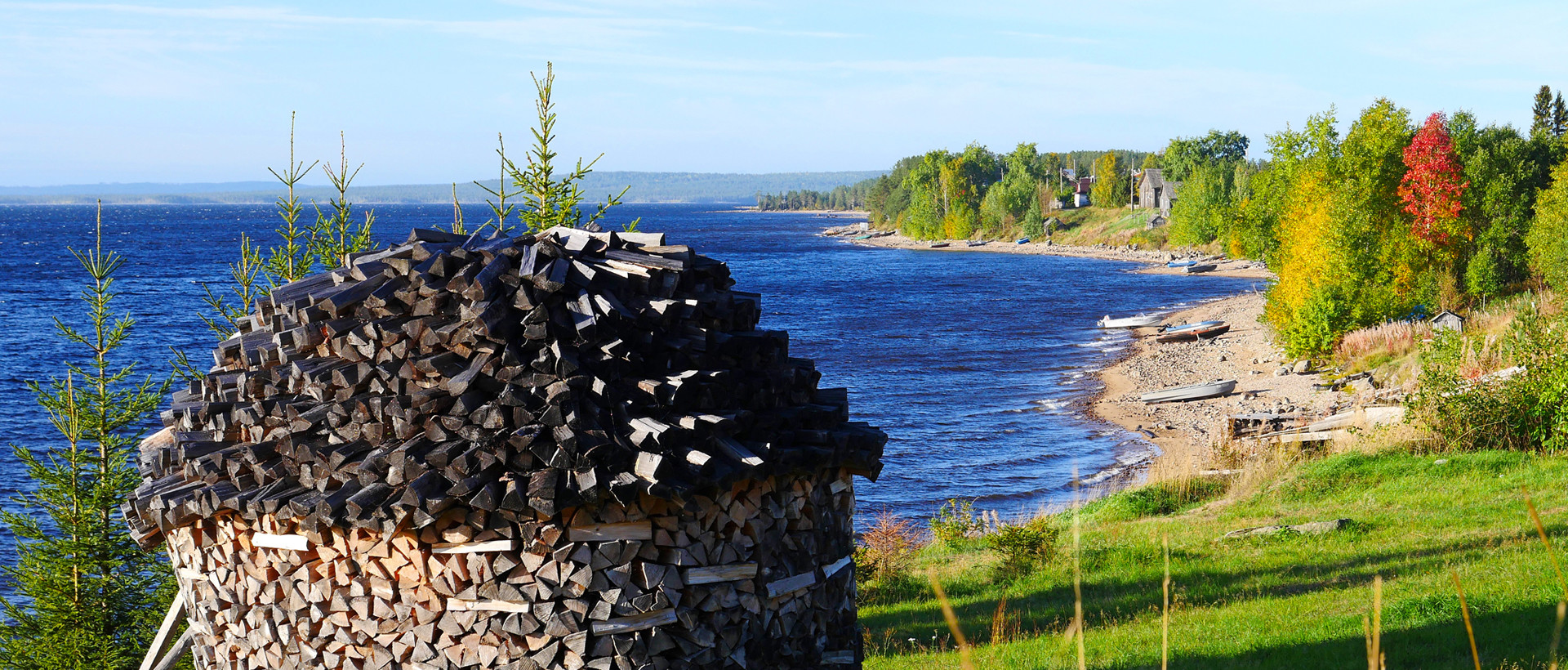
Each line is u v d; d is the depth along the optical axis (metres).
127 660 12.59
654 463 6.05
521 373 6.22
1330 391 36.25
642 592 6.35
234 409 6.97
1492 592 11.69
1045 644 12.12
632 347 6.61
